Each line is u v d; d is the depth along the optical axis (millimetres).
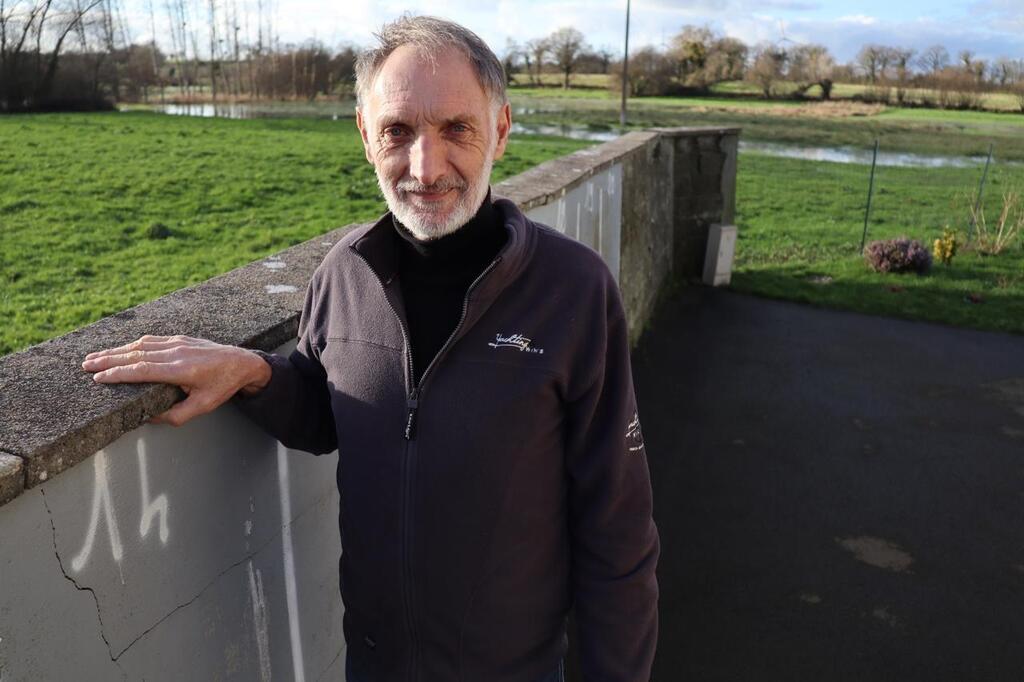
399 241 1508
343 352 1495
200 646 1575
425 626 1485
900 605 3494
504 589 1464
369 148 1455
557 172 4734
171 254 9000
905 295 8977
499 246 1485
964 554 3916
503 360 1393
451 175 1384
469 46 1378
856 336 7559
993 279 9766
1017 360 6969
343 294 1533
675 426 5430
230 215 11320
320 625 2145
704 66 67062
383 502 1441
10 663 1102
